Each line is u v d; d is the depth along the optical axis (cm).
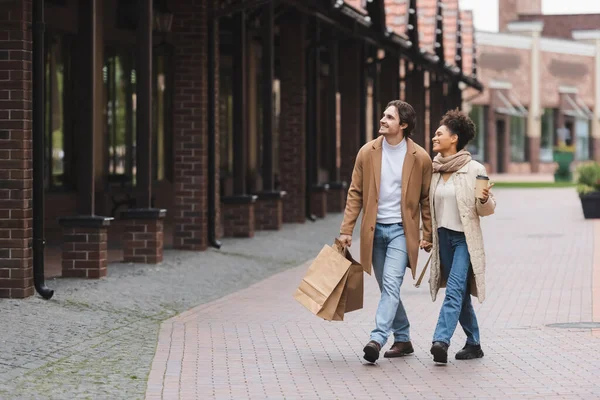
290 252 2311
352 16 2872
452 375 1073
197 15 2153
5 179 1432
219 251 2170
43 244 1450
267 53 2619
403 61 4578
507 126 8581
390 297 1140
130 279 1692
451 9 4991
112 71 2792
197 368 1102
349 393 992
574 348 1209
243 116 2444
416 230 1151
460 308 1133
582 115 9144
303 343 1258
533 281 1841
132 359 1149
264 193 2691
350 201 1172
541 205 4072
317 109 3216
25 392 969
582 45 9144
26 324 1280
